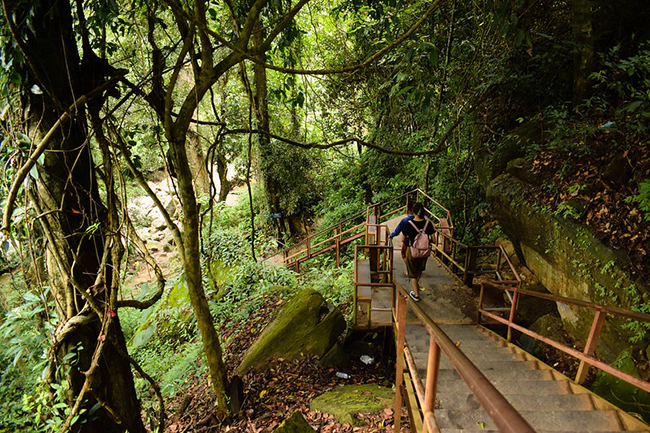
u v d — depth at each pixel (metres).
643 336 3.68
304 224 15.84
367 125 14.10
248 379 5.59
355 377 5.56
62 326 2.99
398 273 7.45
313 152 14.47
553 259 5.46
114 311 3.05
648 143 4.54
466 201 8.92
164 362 7.38
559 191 5.34
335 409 4.30
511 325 4.48
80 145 3.09
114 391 3.26
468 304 6.10
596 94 6.00
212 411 5.07
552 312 5.67
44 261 3.13
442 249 8.12
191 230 4.04
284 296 7.92
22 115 2.75
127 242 3.18
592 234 4.51
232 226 15.42
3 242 2.65
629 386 3.57
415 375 2.55
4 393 3.69
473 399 2.93
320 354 5.86
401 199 12.44
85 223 3.08
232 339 7.11
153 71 3.77
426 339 4.95
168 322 8.41
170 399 5.95
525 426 0.72
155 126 4.26
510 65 7.02
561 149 5.62
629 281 3.92
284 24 3.42
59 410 3.15
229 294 8.75
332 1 11.52
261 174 14.43
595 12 6.05
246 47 3.46
